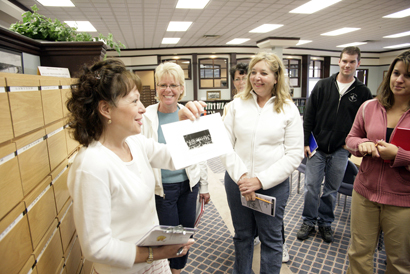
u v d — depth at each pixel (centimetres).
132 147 86
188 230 78
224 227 244
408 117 124
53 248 89
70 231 110
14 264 62
